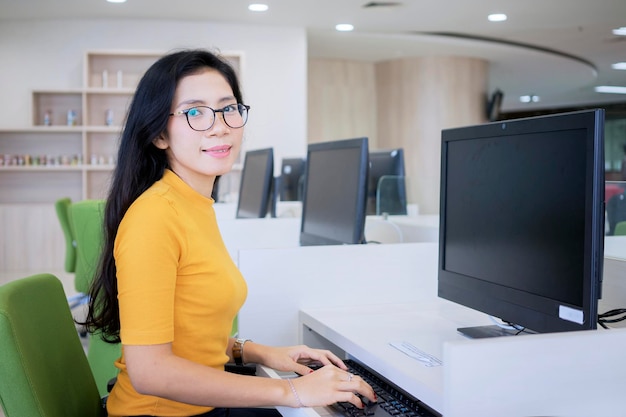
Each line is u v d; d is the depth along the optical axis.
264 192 3.15
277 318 1.89
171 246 1.25
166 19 7.75
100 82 7.64
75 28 7.65
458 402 1.00
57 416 1.33
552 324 1.32
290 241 3.14
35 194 7.79
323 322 1.73
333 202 2.43
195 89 1.35
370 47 9.36
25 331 1.29
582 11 7.45
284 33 8.12
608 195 1.68
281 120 8.16
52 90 7.39
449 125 10.07
